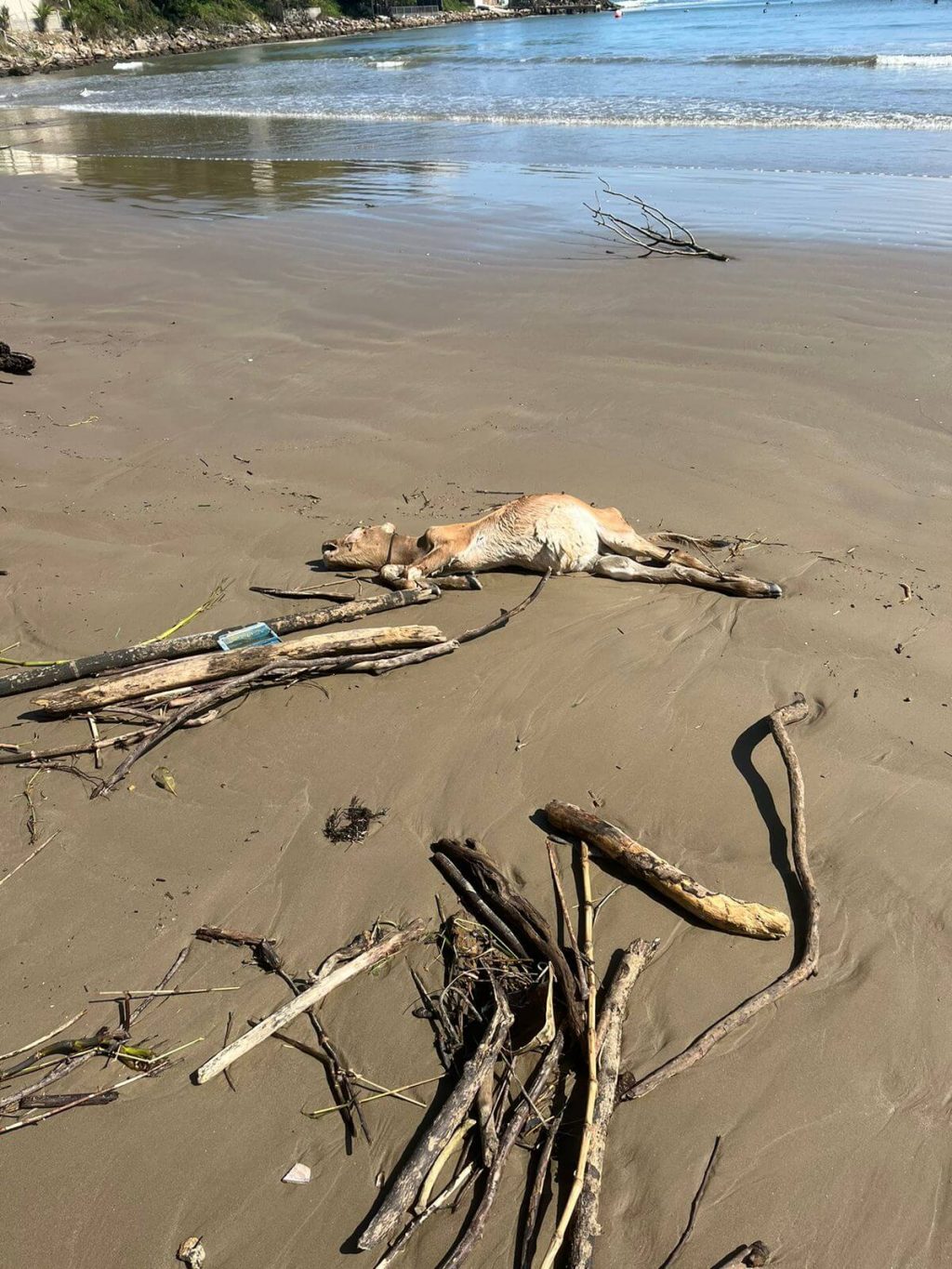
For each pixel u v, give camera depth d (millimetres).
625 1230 1681
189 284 6445
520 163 9484
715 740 2551
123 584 3328
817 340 4883
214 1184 1751
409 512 3674
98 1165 1784
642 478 3826
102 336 5613
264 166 10352
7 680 2818
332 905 2195
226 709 2752
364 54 27141
